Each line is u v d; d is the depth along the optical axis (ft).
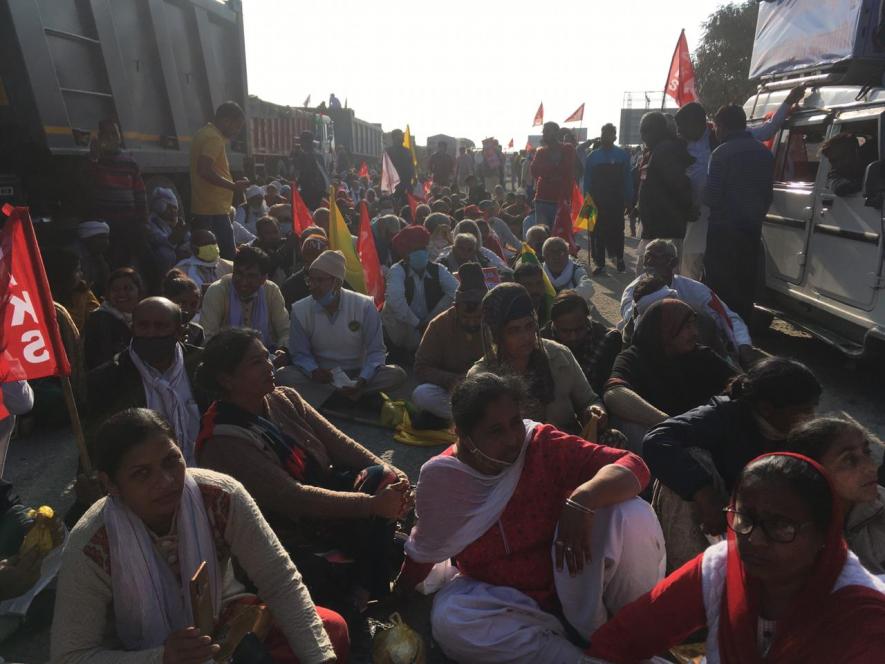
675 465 9.55
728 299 23.50
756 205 22.72
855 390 20.70
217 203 27.61
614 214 38.58
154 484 6.84
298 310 18.10
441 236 29.04
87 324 15.28
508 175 118.01
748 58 114.73
